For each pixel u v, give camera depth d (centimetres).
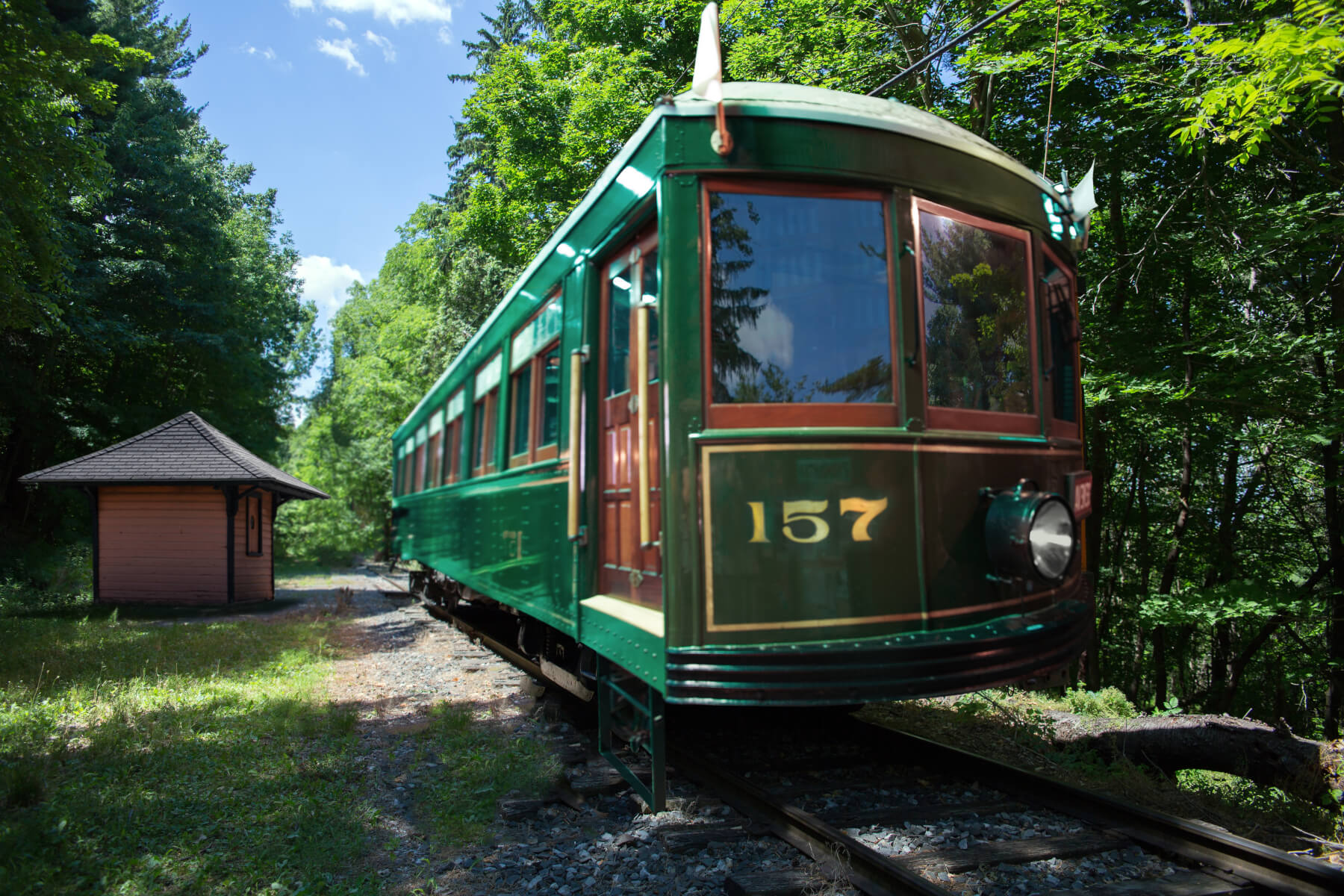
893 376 320
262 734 518
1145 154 936
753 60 1098
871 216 326
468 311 2730
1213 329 899
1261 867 289
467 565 695
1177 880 289
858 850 292
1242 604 773
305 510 3312
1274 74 530
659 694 342
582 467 399
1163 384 815
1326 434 744
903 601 305
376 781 423
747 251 315
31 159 904
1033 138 978
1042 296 372
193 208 2198
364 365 3572
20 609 1320
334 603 1488
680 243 309
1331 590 888
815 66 1021
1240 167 867
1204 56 664
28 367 2006
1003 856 308
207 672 747
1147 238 886
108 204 2091
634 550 354
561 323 452
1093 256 968
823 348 316
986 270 351
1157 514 1320
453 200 3052
